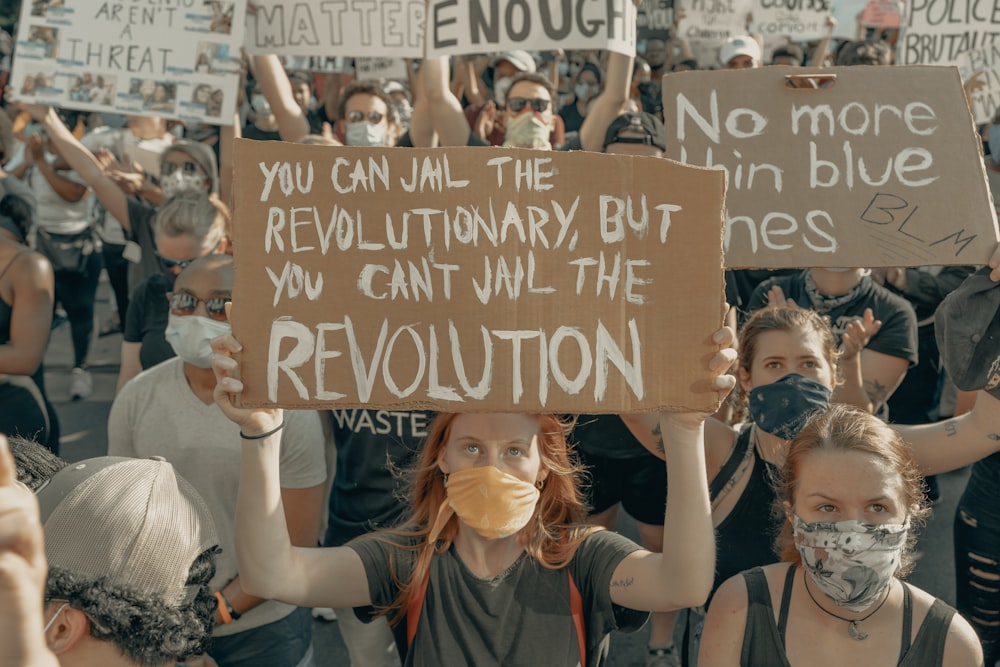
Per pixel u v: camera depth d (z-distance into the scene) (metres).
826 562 2.12
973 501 3.57
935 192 2.67
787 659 2.19
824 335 3.10
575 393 2.13
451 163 2.16
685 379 2.11
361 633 3.53
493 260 2.15
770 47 10.25
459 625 2.23
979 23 5.52
